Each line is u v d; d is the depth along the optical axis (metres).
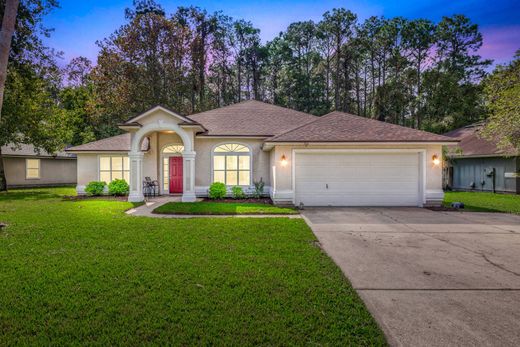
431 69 35.31
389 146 12.38
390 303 3.72
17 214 9.95
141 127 13.66
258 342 2.86
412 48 37.97
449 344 2.86
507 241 6.81
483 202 13.95
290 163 12.41
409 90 35.72
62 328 3.05
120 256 5.41
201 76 34.69
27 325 3.10
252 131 15.58
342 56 38.62
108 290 3.94
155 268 4.77
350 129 13.09
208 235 7.11
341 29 38.72
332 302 3.68
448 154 20.47
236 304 3.58
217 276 4.44
